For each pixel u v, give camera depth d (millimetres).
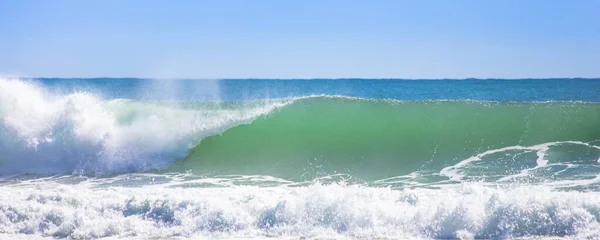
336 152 10406
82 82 57281
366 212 5949
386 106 12352
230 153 10594
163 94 17016
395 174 9102
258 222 6051
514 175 8430
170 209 6289
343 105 12492
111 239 5750
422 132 11078
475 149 10156
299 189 6984
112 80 69812
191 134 10953
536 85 45062
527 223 5617
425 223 5773
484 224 5660
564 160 9164
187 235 5836
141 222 6117
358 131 11281
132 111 11477
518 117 11352
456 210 5738
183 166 10125
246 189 7246
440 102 12492
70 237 5844
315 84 60594
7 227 6125
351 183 8672
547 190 6184
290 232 5812
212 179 9070
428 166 9453
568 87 39375
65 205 6586
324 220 5992
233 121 11430
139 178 9328
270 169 9711
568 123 10883
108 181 9141
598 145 9875
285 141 10961
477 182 8125
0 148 10328
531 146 10094
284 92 37938
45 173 9922
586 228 5445
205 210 6199
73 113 10664
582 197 5754
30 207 6398
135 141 10586
